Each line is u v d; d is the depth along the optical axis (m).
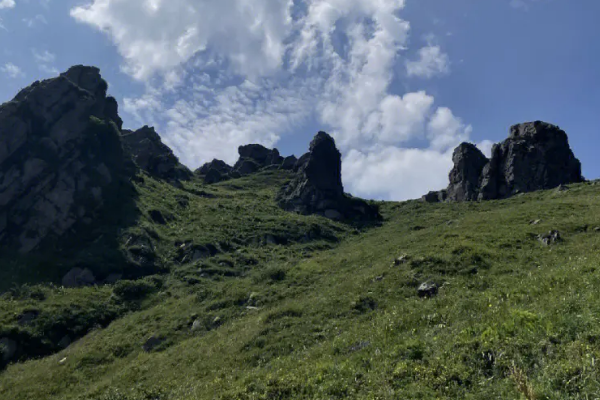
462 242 27.05
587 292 12.02
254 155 111.62
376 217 63.44
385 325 16.05
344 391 11.37
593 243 23.11
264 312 23.61
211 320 25.61
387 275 23.55
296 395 12.11
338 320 19.58
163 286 37.03
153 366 20.83
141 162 72.94
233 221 53.62
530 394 8.41
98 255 39.94
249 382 14.37
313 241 49.88
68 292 34.91
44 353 28.42
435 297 18.97
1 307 31.34
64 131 49.25
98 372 22.56
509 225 32.53
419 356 11.85
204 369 18.30
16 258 38.69
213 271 39.12
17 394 21.14
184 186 71.69
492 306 14.24
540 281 15.60
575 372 8.68
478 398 9.01
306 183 65.50
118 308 33.41
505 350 10.14
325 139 69.12
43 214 42.91
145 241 43.56
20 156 45.06
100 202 47.22
